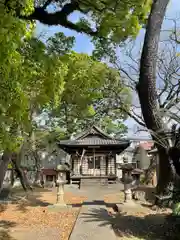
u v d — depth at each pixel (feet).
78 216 29.68
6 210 36.52
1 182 25.32
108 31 23.76
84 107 44.93
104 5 21.84
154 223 25.55
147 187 52.39
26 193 51.83
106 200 47.39
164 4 24.77
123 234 22.93
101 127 93.71
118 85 44.70
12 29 10.18
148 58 24.68
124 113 49.67
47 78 17.65
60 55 21.98
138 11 22.59
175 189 24.91
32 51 15.93
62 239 23.49
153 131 24.90
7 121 11.66
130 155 114.52
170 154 23.61
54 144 87.86
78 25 23.68
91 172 82.12
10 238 23.90
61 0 21.56
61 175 38.73
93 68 32.04
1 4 10.65
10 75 10.73
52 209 35.83
